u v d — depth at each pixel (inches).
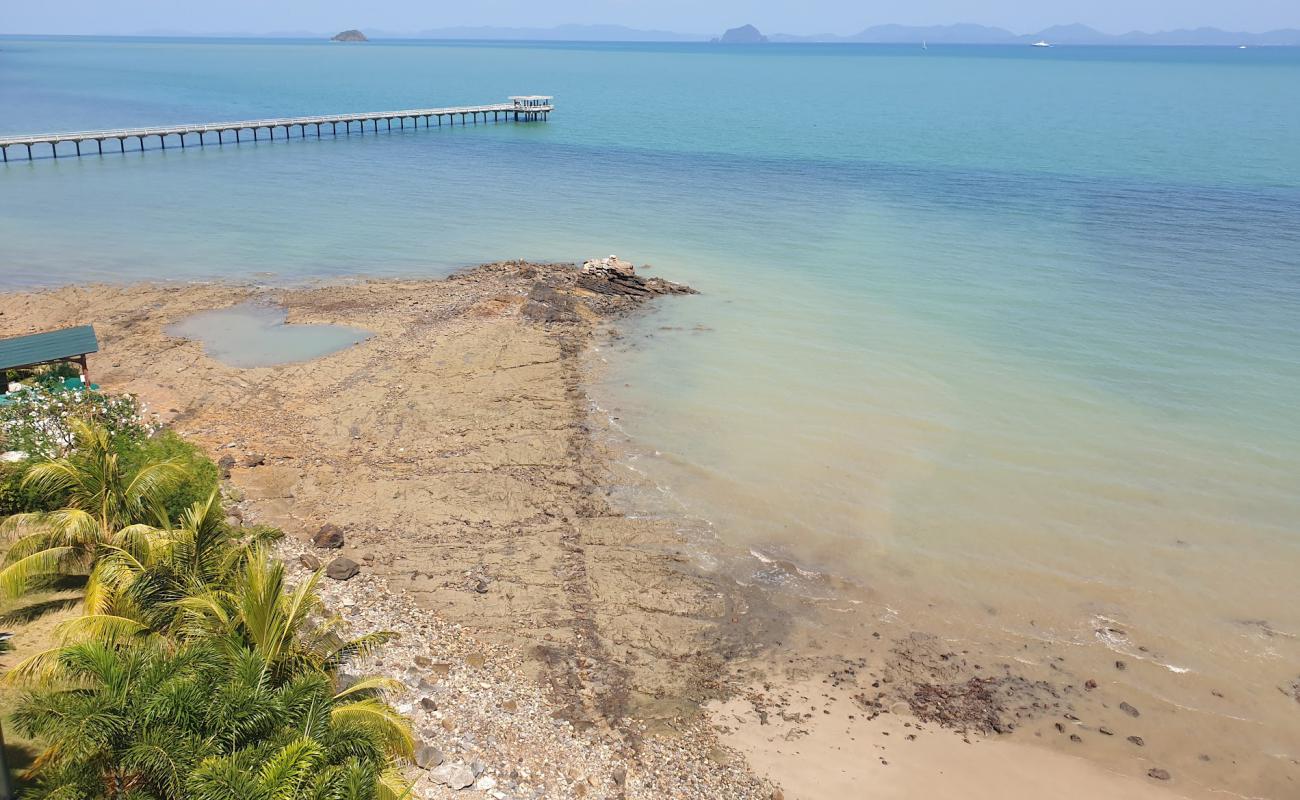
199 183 2566.4
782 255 1882.4
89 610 552.1
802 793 613.0
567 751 628.7
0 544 715.4
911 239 2014.0
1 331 1368.1
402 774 541.6
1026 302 1595.7
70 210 2181.3
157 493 701.9
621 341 1406.3
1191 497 984.3
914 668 738.2
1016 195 2487.7
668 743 648.4
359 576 815.7
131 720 414.9
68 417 871.1
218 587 572.1
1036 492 991.0
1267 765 650.8
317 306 1526.8
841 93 6146.7
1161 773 641.6
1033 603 815.7
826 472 1027.9
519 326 1444.4
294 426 1100.5
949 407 1190.3
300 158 3053.6
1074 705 703.1
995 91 6422.2
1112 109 4948.3
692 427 1128.2
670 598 812.0
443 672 697.6
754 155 3176.7
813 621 789.9
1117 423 1147.9
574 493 976.3
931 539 906.1
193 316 1469.0
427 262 1796.3
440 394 1199.6
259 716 431.8
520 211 2255.2
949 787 624.7
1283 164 2955.2
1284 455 1073.5
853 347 1390.3
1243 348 1384.1
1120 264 1812.3
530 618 777.6
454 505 944.3
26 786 463.8
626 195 2469.2
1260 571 862.5
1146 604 815.1
